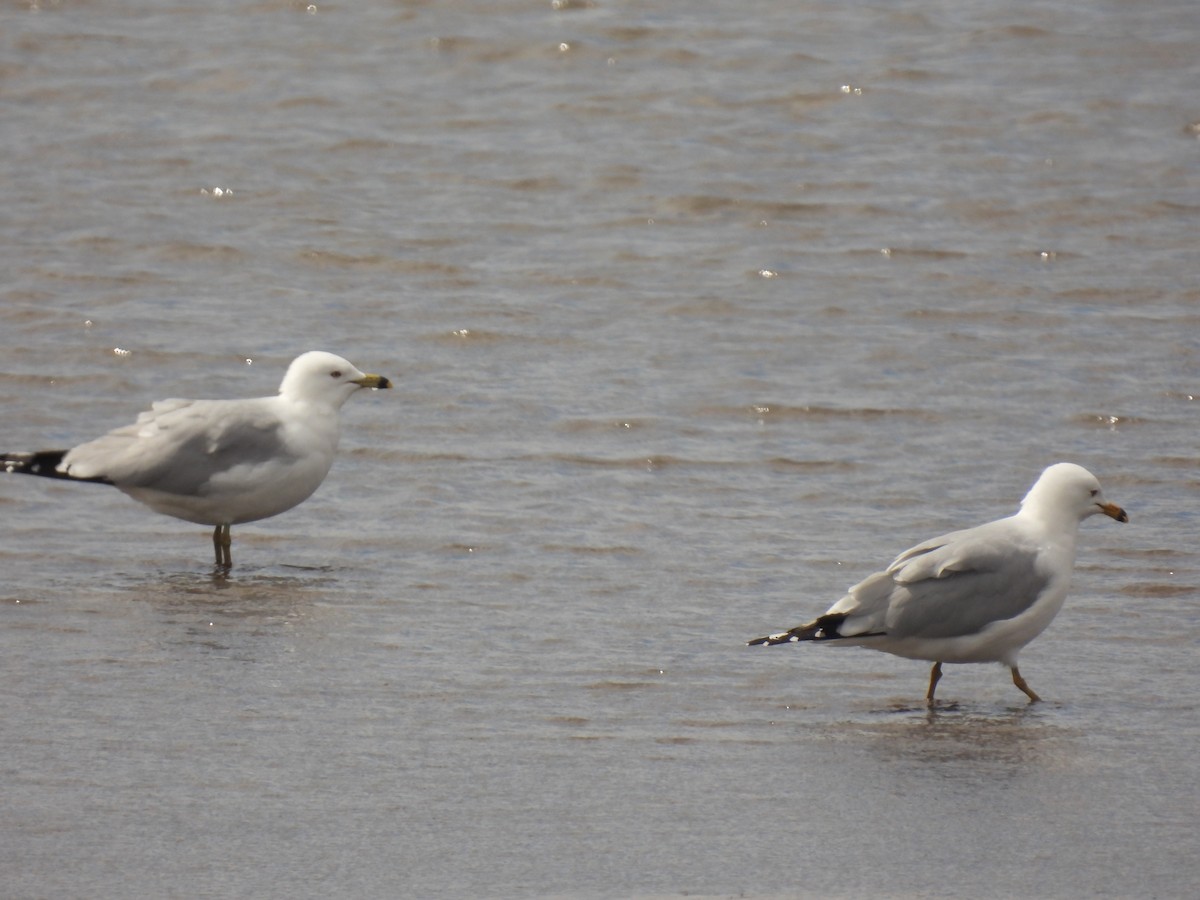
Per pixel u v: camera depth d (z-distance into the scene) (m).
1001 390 18.62
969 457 16.66
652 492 15.69
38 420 17.52
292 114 29.86
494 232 24.47
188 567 13.77
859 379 18.98
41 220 24.61
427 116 29.73
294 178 26.72
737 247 23.83
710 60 32.28
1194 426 17.47
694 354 19.88
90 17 35.19
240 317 21.08
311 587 13.23
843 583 13.35
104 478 14.03
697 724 10.41
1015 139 28.36
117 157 27.53
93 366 19.22
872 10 35.12
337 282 22.52
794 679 11.35
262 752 9.75
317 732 10.10
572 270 22.89
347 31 34.09
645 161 27.41
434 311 21.36
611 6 35.28
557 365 19.53
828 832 8.73
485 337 20.45
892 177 26.67
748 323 20.97
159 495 13.98
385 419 17.69
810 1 35.62
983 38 33.44
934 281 22.44
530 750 9.88
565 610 12.69
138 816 8.80
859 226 24.67
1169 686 11.26
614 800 9.12
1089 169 26.94
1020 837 8.69
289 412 14.27
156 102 30.42
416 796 9.12
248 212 25.22
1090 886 8.10
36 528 14.74
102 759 9.60
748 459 16.61
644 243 23.98
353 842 8.51
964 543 11.13
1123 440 17.09
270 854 8.35
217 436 13.94
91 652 11.58
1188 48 32.75
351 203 25.67
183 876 8.09
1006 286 22.20
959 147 27.97
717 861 8.34
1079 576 13.55
